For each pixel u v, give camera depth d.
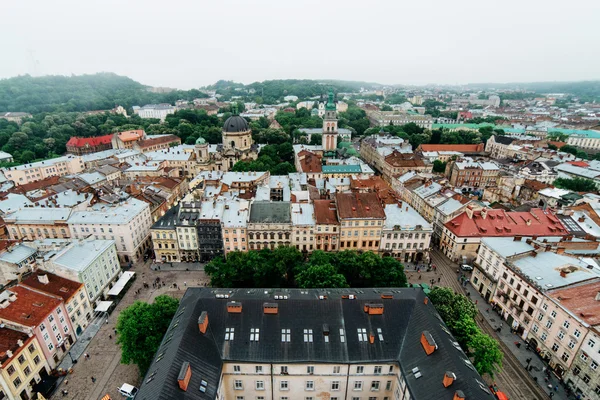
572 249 108.50
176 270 123.25
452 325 75.81
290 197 151.38
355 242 125.50
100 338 90.69
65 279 92.25
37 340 76.00
